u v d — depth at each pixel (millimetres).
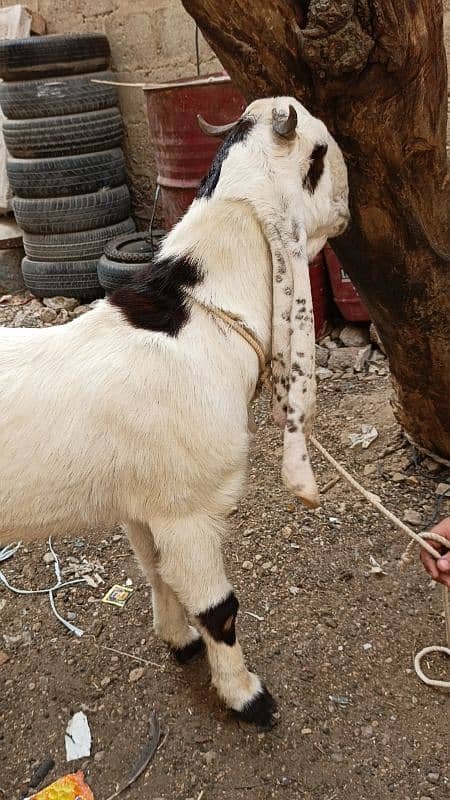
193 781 1534
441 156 1702
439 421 2217
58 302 4117
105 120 4023
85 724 1676
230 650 1570
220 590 1524
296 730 1616
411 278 1878
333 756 1555
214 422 1390
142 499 1459
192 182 3182
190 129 3055
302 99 1507
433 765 1517
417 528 2141
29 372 1396
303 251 1328
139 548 1664
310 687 1707
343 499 2303
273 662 1774
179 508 1455
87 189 4023
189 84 2969
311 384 1368
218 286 1398
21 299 4363
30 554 2234
